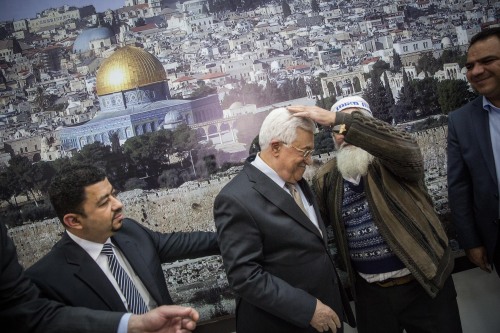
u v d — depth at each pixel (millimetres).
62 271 1254
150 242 1528
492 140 1741
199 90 2074
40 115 2002
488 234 1793
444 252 1599
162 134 2047
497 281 2285
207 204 2068
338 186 1662
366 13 2154
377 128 1417
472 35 2188
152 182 2037
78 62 2021
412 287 1636
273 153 1414
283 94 2146
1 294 1083
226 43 2096
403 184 1594
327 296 1459
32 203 1994
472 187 1841
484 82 1678
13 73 1984
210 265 2059
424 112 2172
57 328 1099
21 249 1991
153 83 2039
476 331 2289
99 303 1252
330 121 1406
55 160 2012
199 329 2096
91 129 2027
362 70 2168
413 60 2172
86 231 1277
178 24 2062
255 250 1369
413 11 2168
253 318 1459
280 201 1397
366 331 1766
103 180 1298
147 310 1351
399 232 1539
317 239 1452
